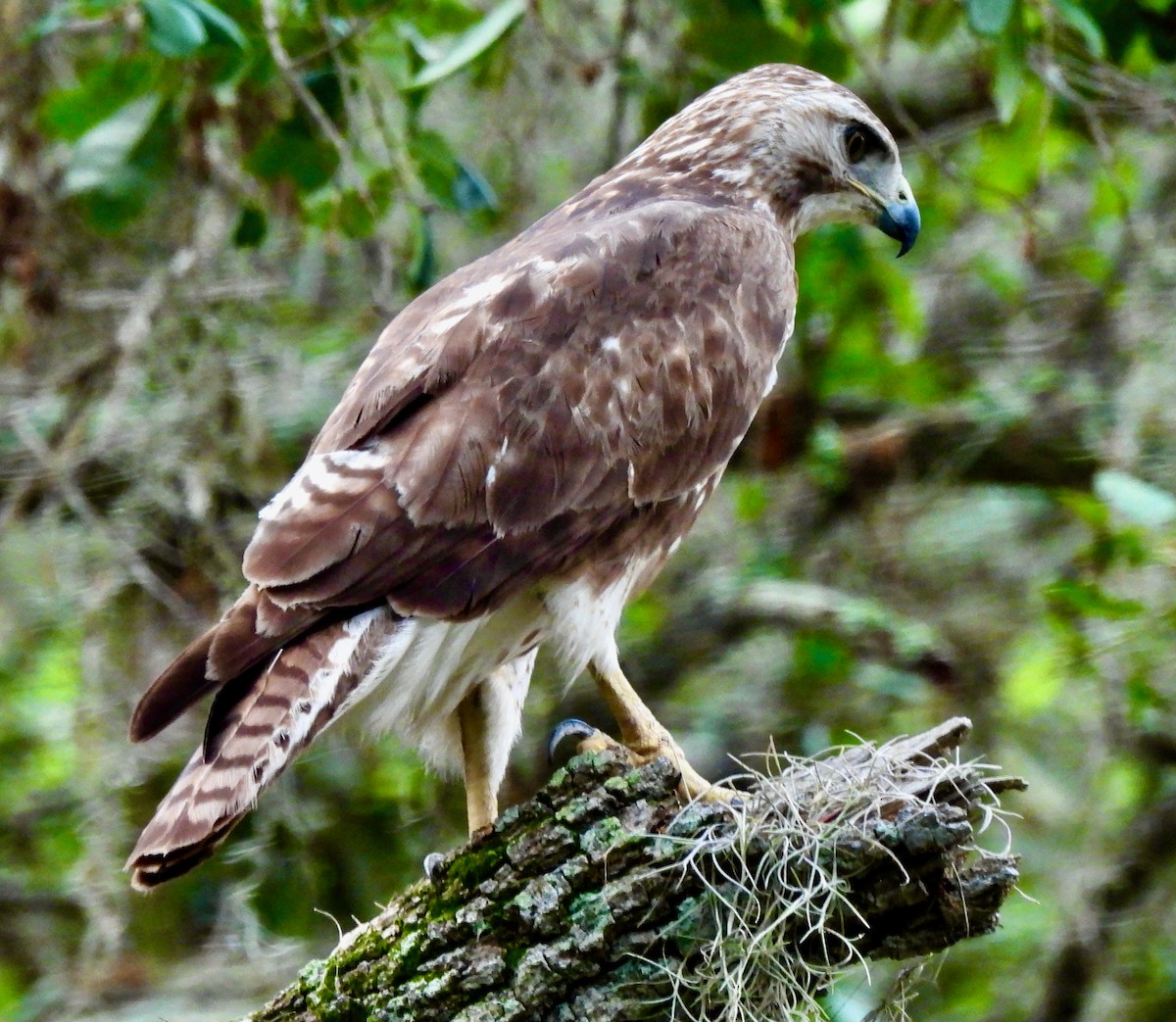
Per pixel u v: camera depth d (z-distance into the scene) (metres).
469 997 6.27
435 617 6.96
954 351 13.42
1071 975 11.88
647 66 11.98
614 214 8.38
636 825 6.29
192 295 11.34
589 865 6.22
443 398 7.26
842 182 9.03
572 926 6.22
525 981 6.22
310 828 11.62
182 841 6.12
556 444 7.33
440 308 7.66
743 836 6.16
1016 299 12.92
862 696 12.99
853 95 9.08
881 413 13.68
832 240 11.98
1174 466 12.05
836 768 6.32
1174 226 12.94
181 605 11.34
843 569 13.34
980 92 11.80
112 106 9.66
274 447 11.98
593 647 7.62
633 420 7.54
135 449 11.38
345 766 12.06
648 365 7.61
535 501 7.26
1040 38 10.36
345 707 6.68
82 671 11.19
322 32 9.56
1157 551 10.85
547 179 13.38
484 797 7.89
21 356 11.52
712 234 8.05
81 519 11.65
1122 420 12.20
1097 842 12.16
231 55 9.38
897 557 13.24
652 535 7.75
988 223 13.59
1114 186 10.09
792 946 6.31
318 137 9.69
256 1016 6.45
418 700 7.41
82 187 9.77
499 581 7.16
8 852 13.34
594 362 7.51
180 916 12.44
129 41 10.13
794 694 12.98
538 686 12.54
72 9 9.41
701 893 6.22
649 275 7.77
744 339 7.95
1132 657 11.73
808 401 12.49
